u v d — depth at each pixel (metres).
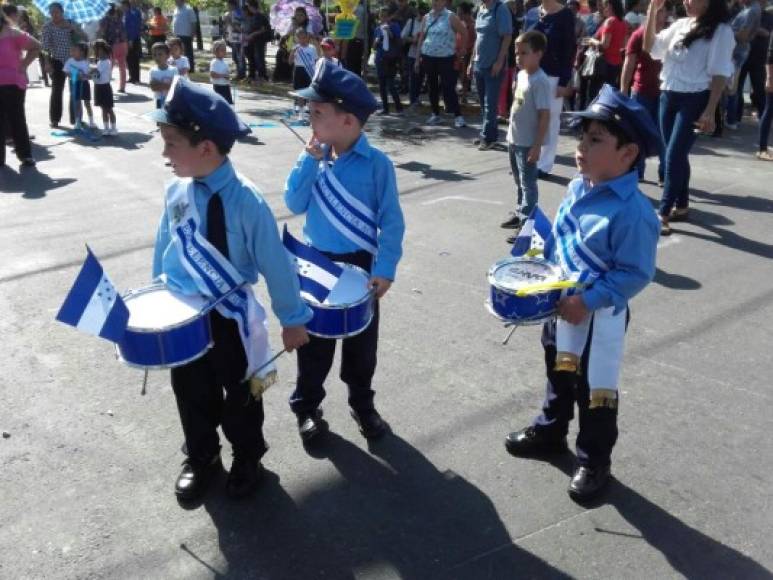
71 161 9.34
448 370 4.20
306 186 3.31
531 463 3.40
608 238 2.75
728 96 10.68
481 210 7.11
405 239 6.31
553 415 3.34
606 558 2.84
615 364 2.88
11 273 5.59
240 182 2.70
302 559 2.83
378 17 17.30
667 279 5.45
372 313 3.25
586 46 11.13
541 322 2.85
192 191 2.71
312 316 2.90
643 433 3.60
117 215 7.09
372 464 3.38
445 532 2.97
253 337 2.82
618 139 2.67
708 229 6.50
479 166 8.85
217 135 2.56
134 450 3.46
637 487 3.22
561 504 3.13
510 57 11.57
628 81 7.44
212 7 21.56
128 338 2.58
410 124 11.49
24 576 2.72
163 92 10.81
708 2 5.86
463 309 4.98
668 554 2.85
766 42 10.98
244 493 3.13
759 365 4.25
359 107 3.09
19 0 23.38
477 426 3.68
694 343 4.50
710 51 5.93
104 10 14.33
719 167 8.61
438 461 3.41
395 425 3.68
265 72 17.11
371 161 3.22
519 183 6.54
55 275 5.54
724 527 2.99
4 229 6.66
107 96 10.81
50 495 3.15
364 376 3.47
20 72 8.73
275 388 3.99
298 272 3.10
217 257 2.70
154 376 4.10
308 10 13.89
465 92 13.63
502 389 4.01
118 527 2.98
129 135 11.00
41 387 3.98
